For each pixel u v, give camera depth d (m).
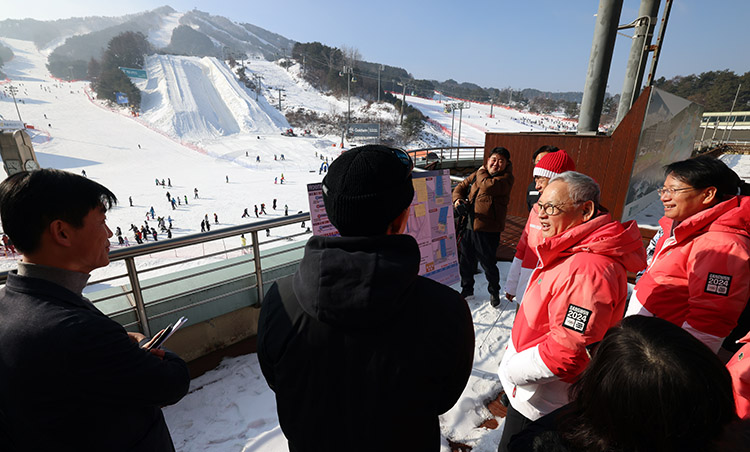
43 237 0.94
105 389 0.94
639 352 0.67
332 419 0.82
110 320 1.00
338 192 0.78
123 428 1.03
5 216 0.92
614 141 5.20
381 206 0.77
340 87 120.06
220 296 2.67
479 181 3.36
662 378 0.62
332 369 0.79
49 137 67.00
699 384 0.61
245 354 2.76
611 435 0.69
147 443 1.10
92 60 136.25
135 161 57.12
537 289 1.50
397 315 0.77
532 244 2.40
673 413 0.62
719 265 1.45
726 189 1.61
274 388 0.94
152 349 1.19
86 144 64.88
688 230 1.63
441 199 2.95
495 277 3.47
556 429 0.81
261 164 58.44
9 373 0.87
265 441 1.96
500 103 169.25
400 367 0.77
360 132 73.19
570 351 1.25
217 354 2.75
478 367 2.62
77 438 0.95
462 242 3.62
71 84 128.88
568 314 1.26
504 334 3.05
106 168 52.00
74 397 0.91
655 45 7.31
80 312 0.95
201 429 2.06
